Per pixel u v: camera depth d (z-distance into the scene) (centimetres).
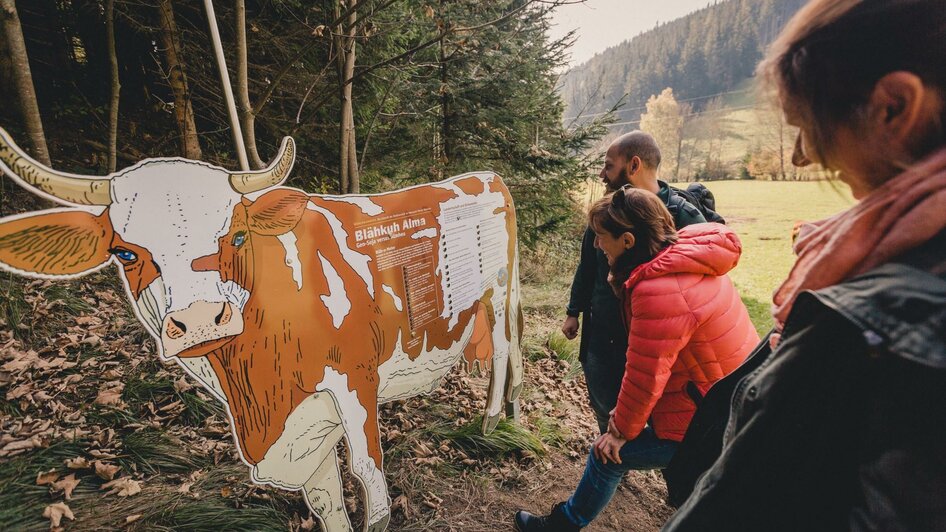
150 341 272
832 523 52
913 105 44
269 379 124
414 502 197
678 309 121
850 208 55
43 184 84
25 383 216
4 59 372
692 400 130
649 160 181
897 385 42
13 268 82
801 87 52
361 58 416
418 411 261
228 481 185
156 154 428
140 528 156
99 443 190
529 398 304
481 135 455
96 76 441
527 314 464
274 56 420
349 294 145
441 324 188
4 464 170
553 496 217
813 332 50
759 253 874
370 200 155
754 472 57
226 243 112
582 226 718
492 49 421
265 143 455
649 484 238
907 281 43
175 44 353
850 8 45
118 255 95
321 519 143
